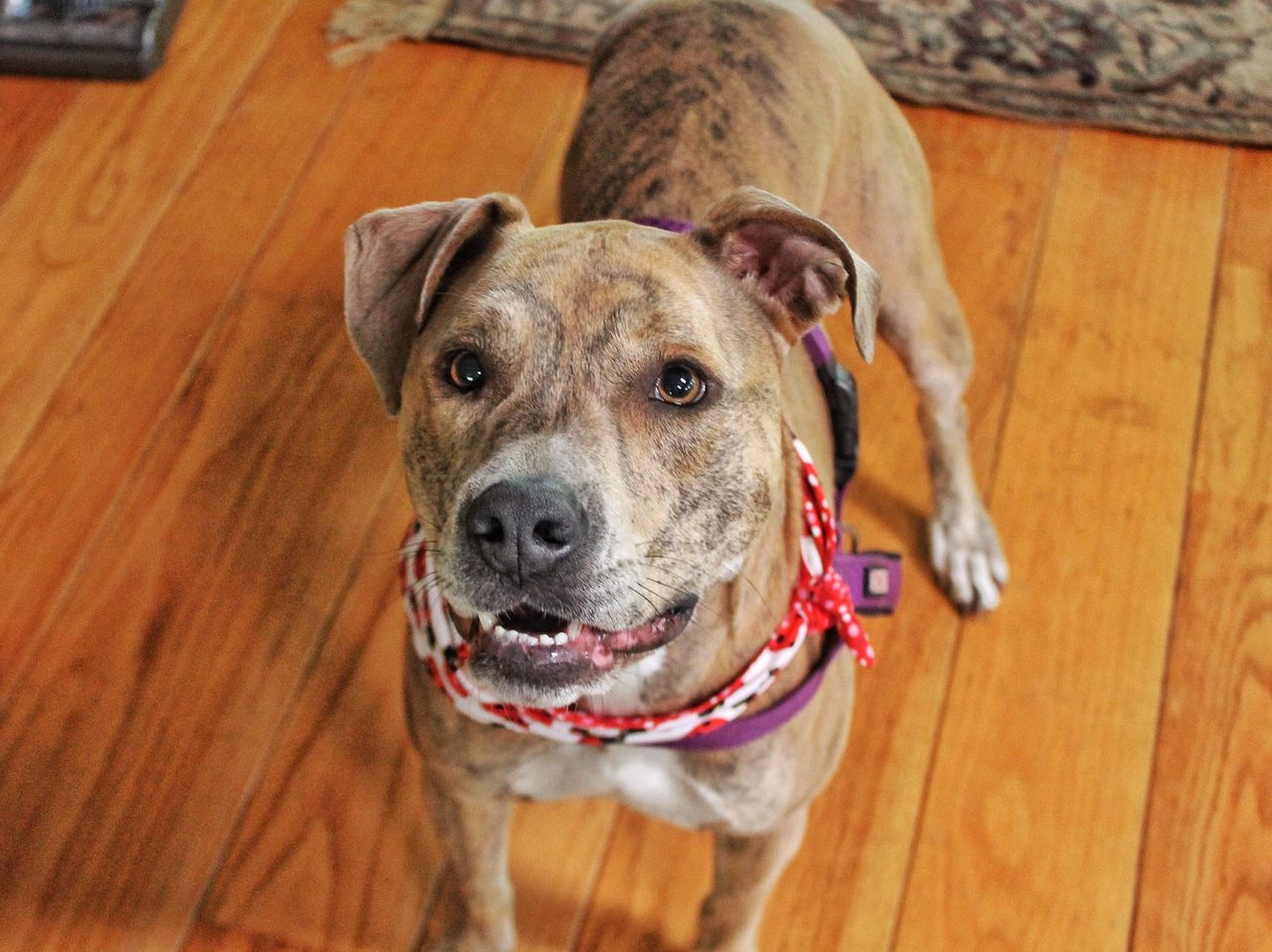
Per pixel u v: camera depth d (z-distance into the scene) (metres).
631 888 0.80
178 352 0.99
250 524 0.91
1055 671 0.87
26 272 1.03
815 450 0.71
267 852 0.80
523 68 1.17
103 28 1.15
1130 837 0.81
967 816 0.82
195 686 0.85
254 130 1.12
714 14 0.82
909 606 0.90
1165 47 1.17
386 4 1.20
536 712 0.61
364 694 0.85
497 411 0.53
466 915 0.77
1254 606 0.90
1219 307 1.04
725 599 0.59
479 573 0.51
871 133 0.85
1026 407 0.98
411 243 0.58
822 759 0.68
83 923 0.77
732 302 0.57
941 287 0.87
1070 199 1.09
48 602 0.88
